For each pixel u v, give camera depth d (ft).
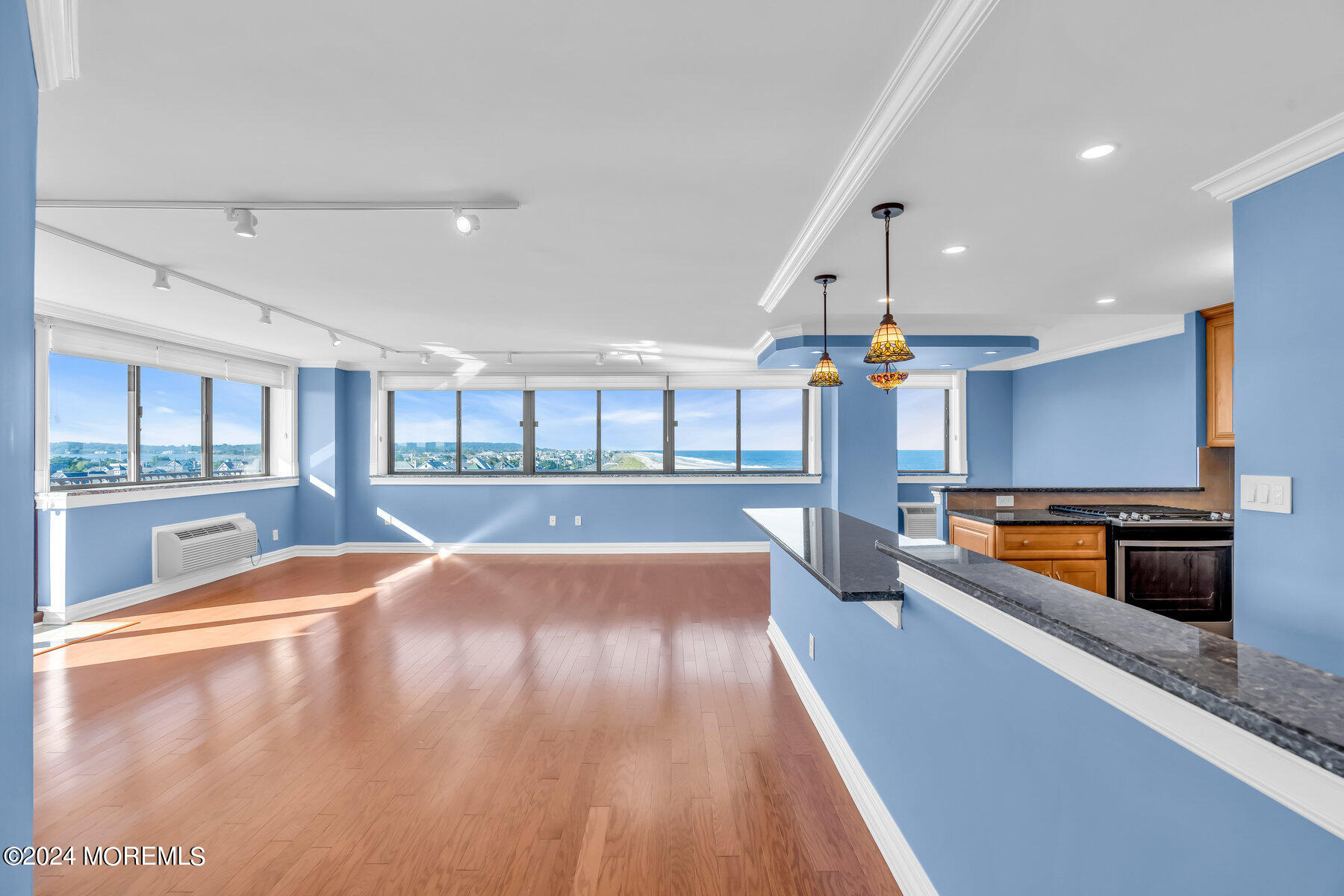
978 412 22.88
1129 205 7.33
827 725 8.29
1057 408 20.30
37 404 13.57
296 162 6.71
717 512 23.03
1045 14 4.03
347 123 5.93
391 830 6.51
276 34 4.65
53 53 3.95
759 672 10.93
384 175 7.00
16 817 3.36
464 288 11.90
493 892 5.62
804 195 7.57
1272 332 6.21
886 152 5.99
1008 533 11.38
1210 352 13.17
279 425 21.56
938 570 4.57
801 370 23.24
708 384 23.43
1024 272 10.25
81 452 14.74
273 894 5.59
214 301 12.84
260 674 10.82
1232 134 5.64
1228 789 2.38
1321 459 5.77
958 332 15.90
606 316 14.32
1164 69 4.64
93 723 8.93
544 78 5.22
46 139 6.19
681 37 4.70
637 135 6.15
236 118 5.83
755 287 11.80
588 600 15.99
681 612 14.92
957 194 6.98
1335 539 5.65
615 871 5.89
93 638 12.79
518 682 10.48
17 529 3.41
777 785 7.34
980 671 4.36
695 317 14.44
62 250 9.52
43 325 13.52
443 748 8.23
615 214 8.11
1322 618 5.77
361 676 10.75
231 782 7.41
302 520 21.95
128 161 6.65
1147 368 16.51
